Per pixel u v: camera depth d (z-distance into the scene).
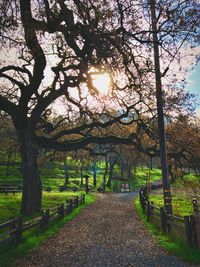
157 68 15.64
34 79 18.47
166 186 14.59
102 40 15.45
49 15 15.91
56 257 9.96
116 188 58.09
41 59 17.98
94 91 19.58
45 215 14.90
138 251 10.79
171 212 14.34
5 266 8.52
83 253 10.58
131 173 80.25
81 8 14.77
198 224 9.70
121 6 14.88
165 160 14.83
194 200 10.03
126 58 15.90
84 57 17.66
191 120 22.12
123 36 15.73
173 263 8.93
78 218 20.66
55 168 87.06
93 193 52.03
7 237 10.28
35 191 20.27
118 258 9.81
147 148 23.09
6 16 14.05
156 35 15.80
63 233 14.66
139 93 19.16
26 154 20.14
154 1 15.09
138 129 23.08
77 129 22.67
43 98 20.17
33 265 8.91
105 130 30.62
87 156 49.72
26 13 15.27
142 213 22.92
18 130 20.05
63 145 22.03
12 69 18.62
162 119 15.20
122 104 21.88
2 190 40.12
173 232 12.20
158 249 10.96
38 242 12.03
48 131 25.36
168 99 20.91
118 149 58.38
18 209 24.88
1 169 76.88
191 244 10.02
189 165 23.62
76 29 15.88
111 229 16.20
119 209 27.16
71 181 71.62
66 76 19.91
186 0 15.38
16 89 22.25
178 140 22.41
